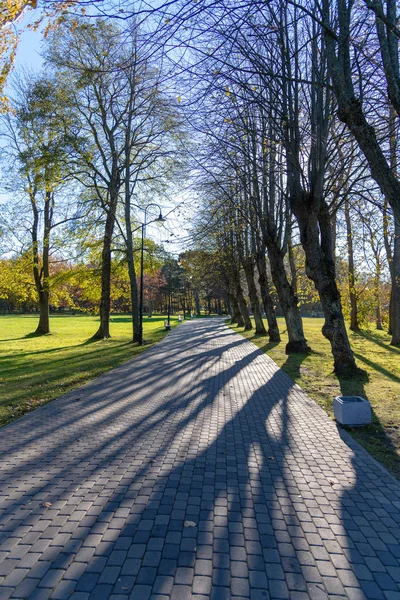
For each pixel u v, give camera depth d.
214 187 15.27
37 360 16.61
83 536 3.57
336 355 11.94
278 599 2.81
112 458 5.47
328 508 4.12
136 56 6.05
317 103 10.51
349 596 2.85
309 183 11.55
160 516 3.92
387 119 8.94
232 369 13.55
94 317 73.38
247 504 4.19
